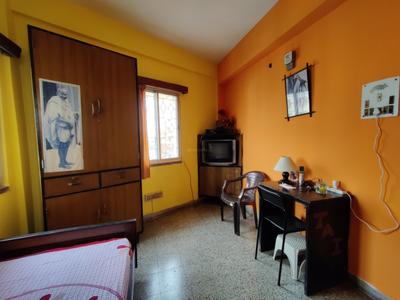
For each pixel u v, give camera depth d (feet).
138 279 5.56
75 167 6.13
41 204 6.55
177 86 10.55
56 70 5.67
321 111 6.05
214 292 5.07
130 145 7.50
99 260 3.64
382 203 4.57
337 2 5.17
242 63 9.76
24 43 6.21
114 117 6.99
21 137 6.03
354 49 5.01
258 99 9.39
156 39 9.62
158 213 10.37
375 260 4.75
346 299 4.78
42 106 5.49
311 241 4.88
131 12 7.67
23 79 6.18
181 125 11.31
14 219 5.71
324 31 5.81
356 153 5.08
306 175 6.70
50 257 3.71
